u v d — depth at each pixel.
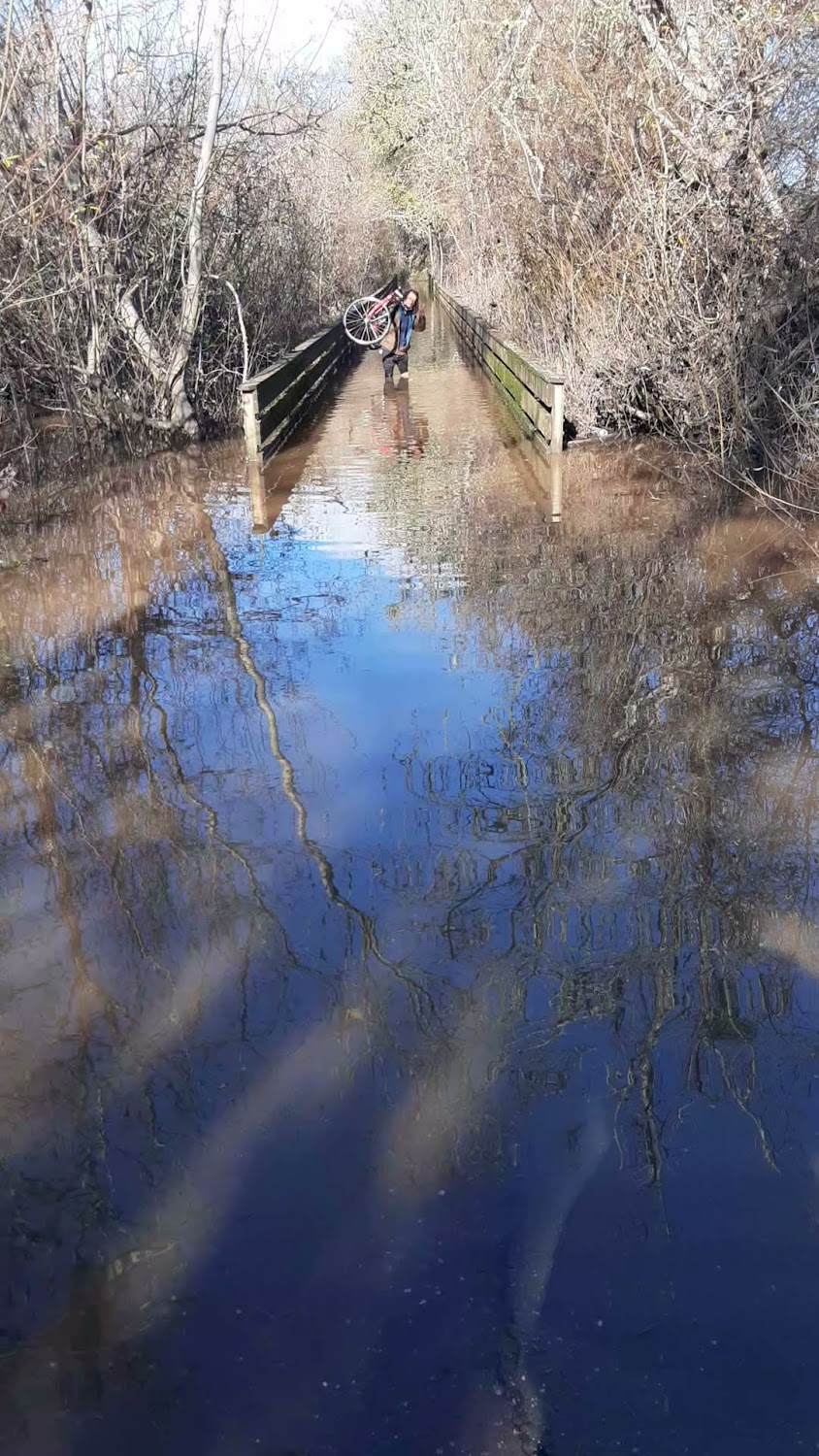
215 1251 2.54
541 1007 3.33
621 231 11.84
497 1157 2.78
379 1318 2.37
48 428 12.91
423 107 31.30
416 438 14.22
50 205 10.78
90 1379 2.26
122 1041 3.23
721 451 10.45
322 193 26.16
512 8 14.60
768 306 10.05
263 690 5.82
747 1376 2.24
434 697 5.66
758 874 4.01
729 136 10.11
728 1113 2.90
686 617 6.77
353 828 4.37
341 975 3.49
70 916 3.84
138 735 5.28
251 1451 2.13
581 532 8.88
